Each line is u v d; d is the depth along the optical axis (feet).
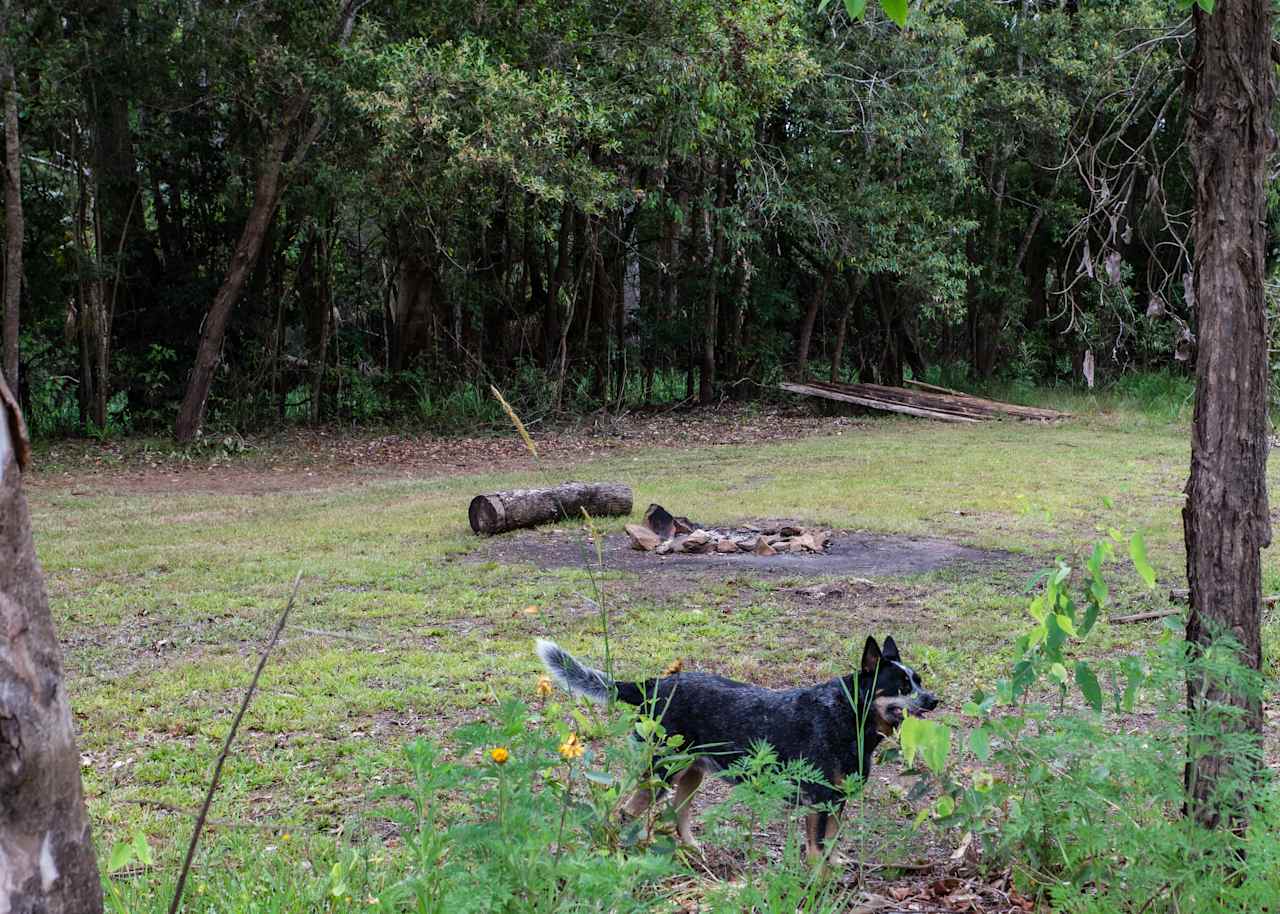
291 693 23.68
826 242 87.71
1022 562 36.50
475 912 8.73
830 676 24.38
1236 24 12.89
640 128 77.20
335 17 70.08
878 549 39.24
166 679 24.80
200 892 12.23
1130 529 40.73
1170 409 82.33
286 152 77.05
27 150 73.31
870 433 79.05
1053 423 80.59
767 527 42.37
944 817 12.66
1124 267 84.89
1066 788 11.62
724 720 14.39
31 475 63.05
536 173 67.51
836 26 84.79
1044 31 88.22
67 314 78.79
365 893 11.62
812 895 10.93
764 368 100.12
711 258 96.02
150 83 71.61
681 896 12.55
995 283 102.32
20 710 5.98
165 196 85.81
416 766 10.35
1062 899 11.19
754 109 76.07
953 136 84.84
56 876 6.15
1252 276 12.91
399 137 65.36
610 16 73.82
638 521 44.86
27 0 66.44
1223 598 12.82
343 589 33.81
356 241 94.94
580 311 95.96
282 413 87.35
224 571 36.32
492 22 71.15
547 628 28.96
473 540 41.60
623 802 13.96
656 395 101.81
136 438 77.10
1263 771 11.84
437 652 26.68
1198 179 13.20
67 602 32.22
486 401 89.10
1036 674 13.34
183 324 83.51
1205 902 10.18
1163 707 12.00
